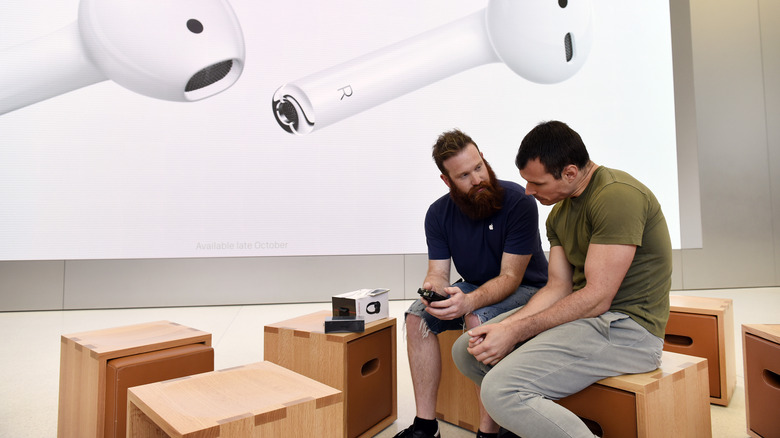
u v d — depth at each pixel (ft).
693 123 11.51
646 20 11.36
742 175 13.91
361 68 10.24
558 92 10.87
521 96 10.71
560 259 3.93
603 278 3.28
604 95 11.10
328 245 10.30
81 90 9.52
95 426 3.72
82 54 9.37
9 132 9.39
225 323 9.45
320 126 10.20
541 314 3.45
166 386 3.06
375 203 10.41
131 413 2.95
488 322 3.92
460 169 4.56
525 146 3.57
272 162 10.11
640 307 3.40
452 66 10.51
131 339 4.24
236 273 11.48
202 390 2.98
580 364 3.19
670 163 11.40
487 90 10.62
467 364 3.89
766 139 14.03
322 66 10.16
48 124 9.48
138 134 9.70
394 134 10.43
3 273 10.74
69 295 10.93
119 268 11.10
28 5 9.20
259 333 8.59
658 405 3.14
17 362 6.95
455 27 10.48
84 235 9.60
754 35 14.06
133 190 9.71
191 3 9.52
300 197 10.21
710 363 5.30
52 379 6.22
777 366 3.84
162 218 9.80
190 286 11.31
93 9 9.23
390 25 10.34
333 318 4.57
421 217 10.55
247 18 9.91
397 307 11.03
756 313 10.16
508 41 10.62
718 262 13.73
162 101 9.73
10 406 5.28
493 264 4.85
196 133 9.87
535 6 10.68
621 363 3.24
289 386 3.07
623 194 3.31
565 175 3.50
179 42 9.50
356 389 4.46
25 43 9.23
